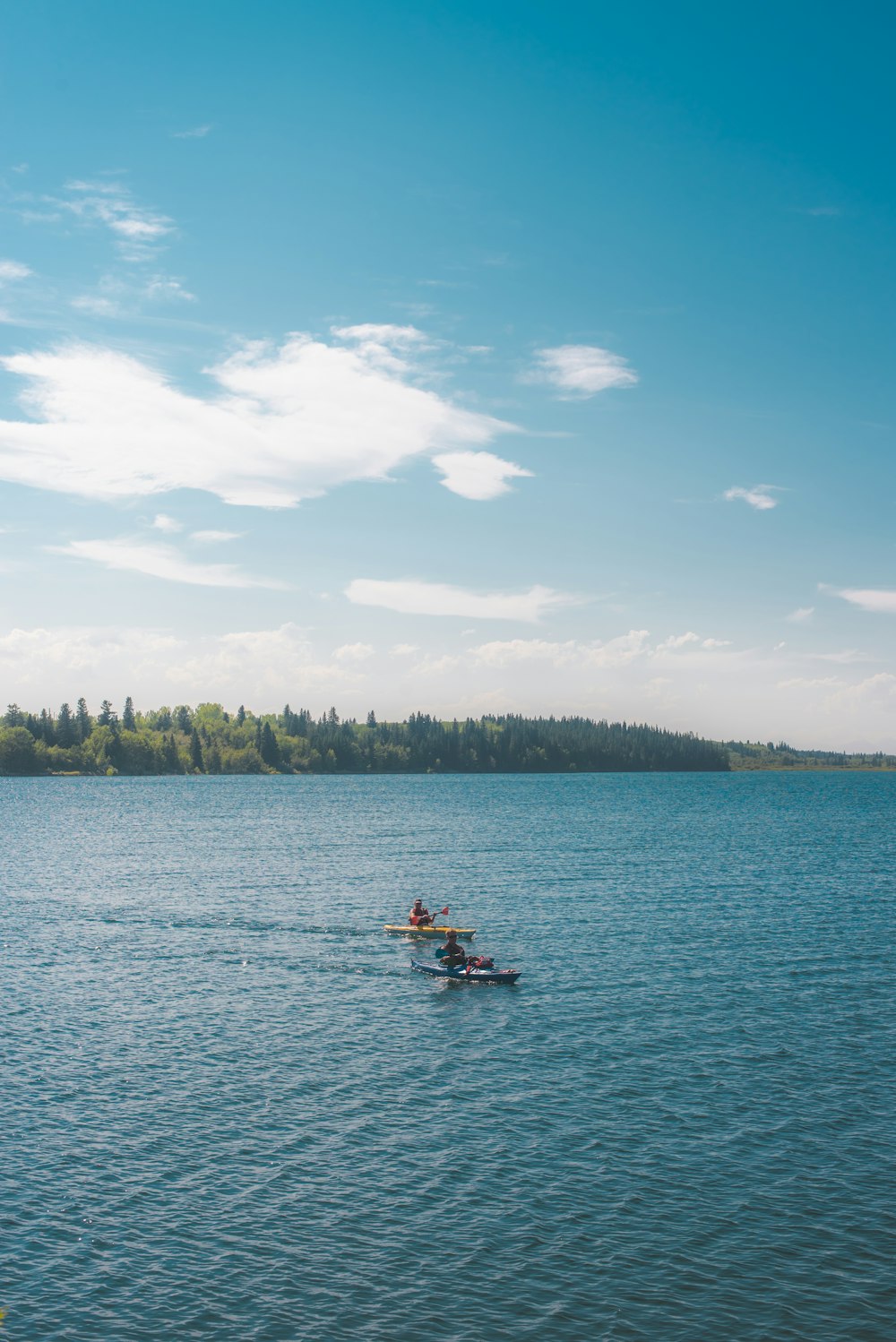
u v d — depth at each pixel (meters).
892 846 106.38
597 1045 36.97
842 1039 37.41
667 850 101.50
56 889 75.31
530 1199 25.23
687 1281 21.89
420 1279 21.92
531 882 77.62
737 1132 29.06
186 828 134.88
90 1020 39.84
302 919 62.12
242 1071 34.03
